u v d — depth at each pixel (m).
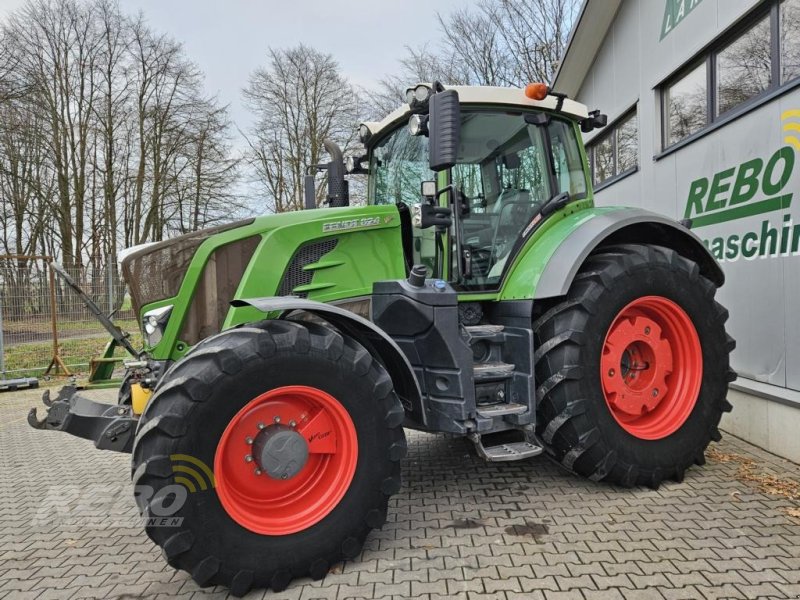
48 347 9.13
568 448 3.15
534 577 2.32
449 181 3.28
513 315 3.27
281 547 2.30
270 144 23.00
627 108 6.75
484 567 2.42
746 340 4.23
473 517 2.95
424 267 2.90
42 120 18.59
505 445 3.14
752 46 4.42
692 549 2.52
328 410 2.50
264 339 2.34
